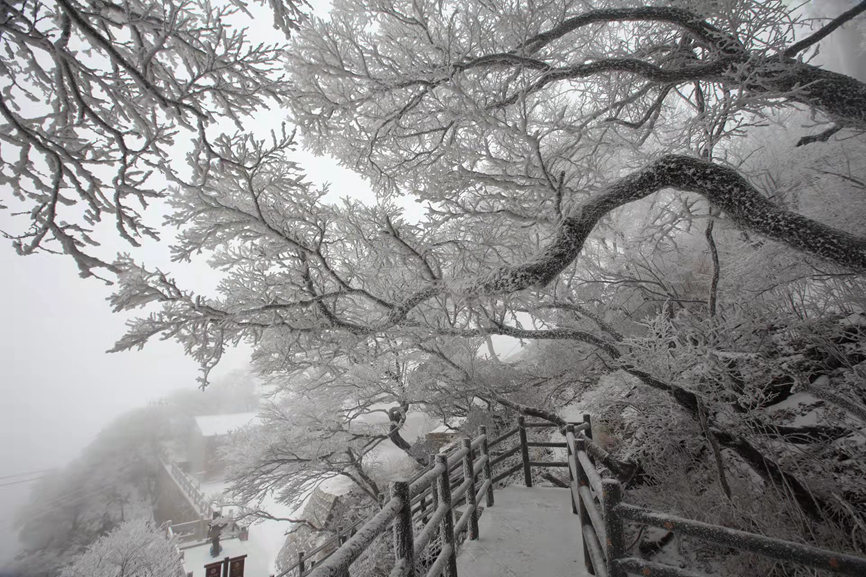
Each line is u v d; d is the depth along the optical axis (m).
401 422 11.12
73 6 2.05
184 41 2.40
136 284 3.41
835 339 4.63
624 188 3.49
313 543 12.87
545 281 3.51
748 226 3.13
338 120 5.18
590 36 6.07
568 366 7.52
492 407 9.20
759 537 1.71
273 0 2.43
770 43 4.06
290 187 4.15
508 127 4.39
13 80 2.17
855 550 3.02
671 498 4.33
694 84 5.52
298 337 4.29
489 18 5.14
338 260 5.59
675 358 4.17
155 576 12.34
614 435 6.57
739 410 4.38
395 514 2.25
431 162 5.31
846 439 3.78
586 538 3.32
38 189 2.15
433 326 5.54
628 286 6.44
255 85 2.68
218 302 4.33
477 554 3.92
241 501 11.15
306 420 10.86
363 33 5.13
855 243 2.84
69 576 12.52
